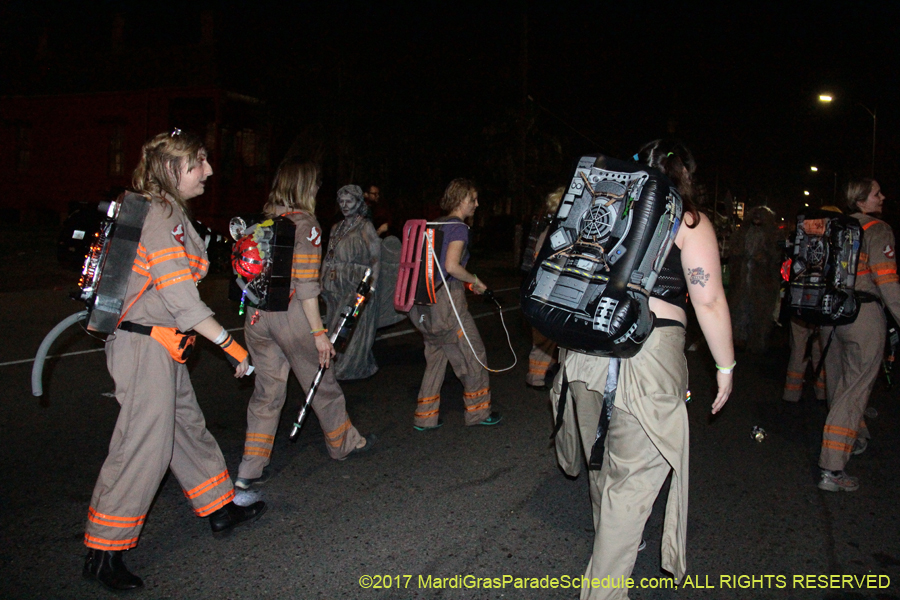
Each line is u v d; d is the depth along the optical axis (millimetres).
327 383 4066
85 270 2684
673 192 2342
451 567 3115
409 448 4609
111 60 24484
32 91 25266
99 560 2840
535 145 20578
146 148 2799
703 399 6039
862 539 3447
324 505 3719
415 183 20094
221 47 22750
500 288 14500
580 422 2771
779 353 8234
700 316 2445
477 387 4961
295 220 3607
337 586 2941
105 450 4445
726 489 4059
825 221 3869
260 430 3873
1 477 3977
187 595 2848
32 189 25656
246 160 24172
